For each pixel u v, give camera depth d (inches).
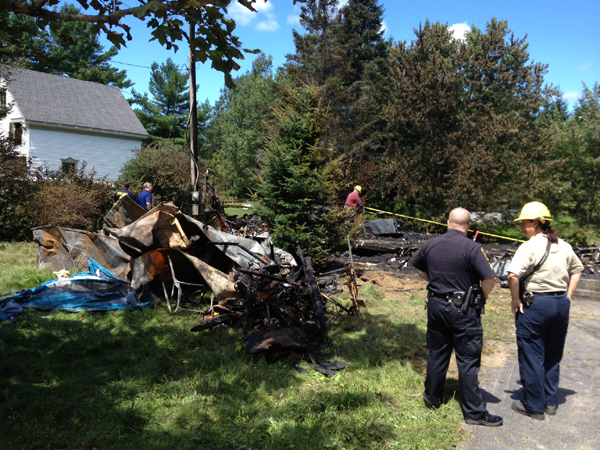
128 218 319.6
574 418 149.4
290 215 364.8
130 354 189.0
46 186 520.4
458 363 143.9
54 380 161.8
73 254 310.7
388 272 414.9
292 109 386.6
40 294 247.6
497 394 168.1
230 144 1588.3
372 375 178.2
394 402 156.9
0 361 172.9
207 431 133.0
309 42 1237.1
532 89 820.6
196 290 279.1
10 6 134.1
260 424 136.8
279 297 241.1
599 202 690.2
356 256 481.4
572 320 275.6
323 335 217.8
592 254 437.1
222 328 226.1
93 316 233.5
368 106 1107.3
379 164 916.0
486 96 847.1
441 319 143.0
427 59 915.4
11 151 490.9
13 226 474.9
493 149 780.6
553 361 151.5
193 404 147.4
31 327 210.7
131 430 132.6
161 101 1871.3
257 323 229.5
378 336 227.3
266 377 169.9
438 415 147.9
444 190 792.9
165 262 269.0
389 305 293.7
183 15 146.3
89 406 143.3
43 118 938.7
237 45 154.7
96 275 281.3
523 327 148.9
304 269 254.7
